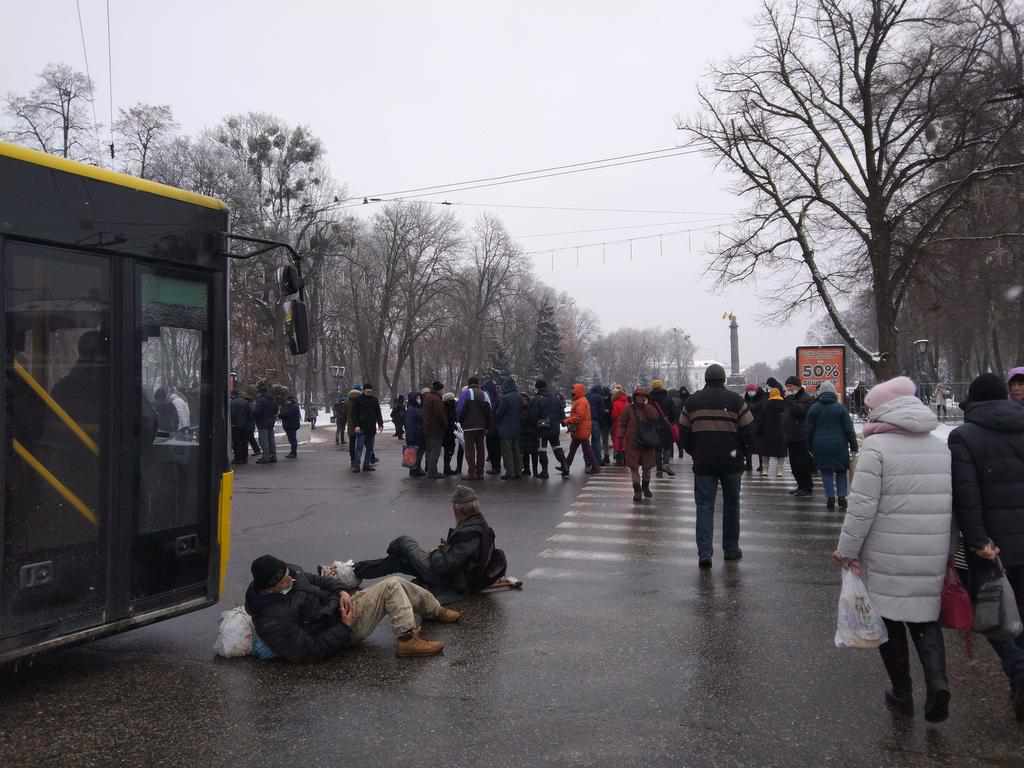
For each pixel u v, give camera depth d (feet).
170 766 12.42
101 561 16.15
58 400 15.42
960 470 13.34
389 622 20.16
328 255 134.72
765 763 12.22
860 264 78.23
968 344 145.07
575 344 312.09
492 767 12.19
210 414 18.78
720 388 26.08
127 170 98.53
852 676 15.93
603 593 22.75
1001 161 66.95
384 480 52.11
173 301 17.92
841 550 13.38
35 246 15.08
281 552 29.73
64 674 16.66
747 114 74.90
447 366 235.61
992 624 12.82
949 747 12.71
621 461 60.23
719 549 28.81
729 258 77.97
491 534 22.57
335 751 12.82
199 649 18.33
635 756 12.50
